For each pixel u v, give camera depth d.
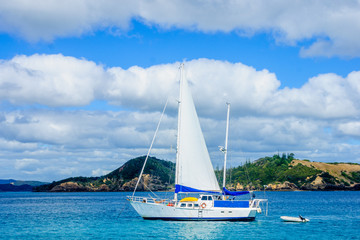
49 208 92.62
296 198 159.75
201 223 47.25
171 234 40.88
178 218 48.19
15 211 82.56
